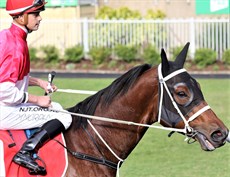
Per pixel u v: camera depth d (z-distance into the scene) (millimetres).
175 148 13781
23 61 6785
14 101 6707
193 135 6727
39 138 6820
